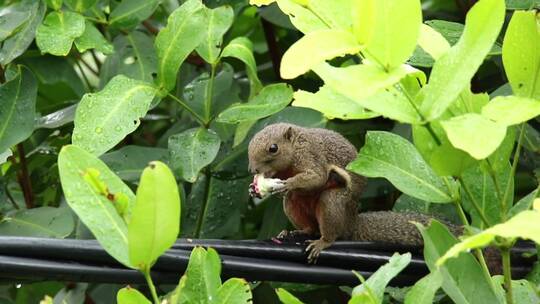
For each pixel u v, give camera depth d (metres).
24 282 8.06
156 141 12.30
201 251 6.86
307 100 6.79
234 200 10.52
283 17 11.07
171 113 12.17
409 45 6.11
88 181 6.27
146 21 11.90
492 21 6.11
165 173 6.07
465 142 5.91
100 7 10.94
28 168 11.00
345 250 8.57
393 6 6.10
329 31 6.12
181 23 9.50
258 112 9.48
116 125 9.00
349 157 9.59
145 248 6.20
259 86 9.95
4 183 10.34
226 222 10.52
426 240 6.57
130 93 9.21
